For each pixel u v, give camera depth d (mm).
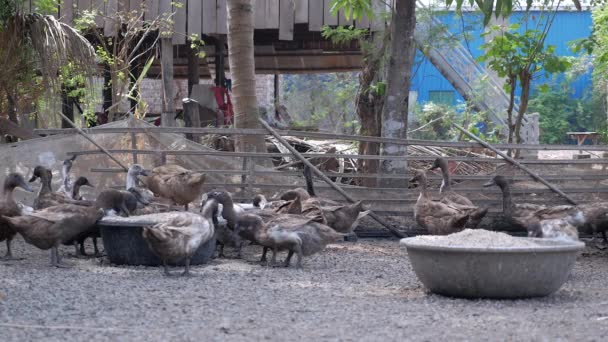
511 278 8016
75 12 18625
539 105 34531
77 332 6438
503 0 12344
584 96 35125
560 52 31781
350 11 16672
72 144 13922
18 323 6777
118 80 19625
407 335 6410
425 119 25672
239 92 15047
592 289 9148
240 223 10703
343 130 27766
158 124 22688
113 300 7918
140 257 10508
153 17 19250
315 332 6504
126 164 14023
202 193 13820
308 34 21266
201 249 10758
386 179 14555
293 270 10398
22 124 17047
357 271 10367
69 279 9289
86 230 10789
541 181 14312
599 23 18422
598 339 6285
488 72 21469
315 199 12633
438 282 8289
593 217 12266
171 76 19203
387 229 14352
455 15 19422
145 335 6332
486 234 8789
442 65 21000
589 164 14500
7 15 15516
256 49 23672
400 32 14719
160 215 10781
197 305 7711
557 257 8109
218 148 17812
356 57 25219
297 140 18594
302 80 36344
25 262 10797
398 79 14703
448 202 12492
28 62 16000
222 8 18984
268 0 18609
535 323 6945
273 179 14117
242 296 8281
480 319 7117
